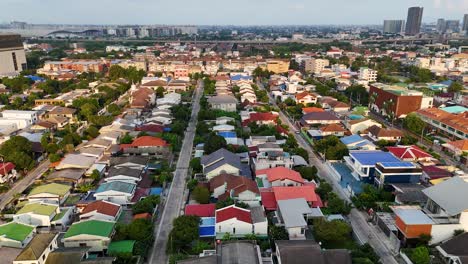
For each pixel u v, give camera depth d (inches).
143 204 3070.9
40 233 2628.0
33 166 4146.2
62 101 6904.5
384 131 4963.1
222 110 6318.9
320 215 2942.9
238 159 3939.5
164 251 2667.3
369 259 2380.7
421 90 7298.2
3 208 3260.3
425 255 2374.5
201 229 2775.6
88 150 4286.4
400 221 2696.9
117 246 2559.1
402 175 3486.7
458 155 4478.3
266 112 5920.3
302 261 2215.8
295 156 4165.8
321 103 6953.7
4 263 2218.3
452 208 2642.7
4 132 5027.1
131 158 4023.1
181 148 4795.8
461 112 5895.7
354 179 3821.4
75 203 3262.8
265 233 2741.1
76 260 2298.2
